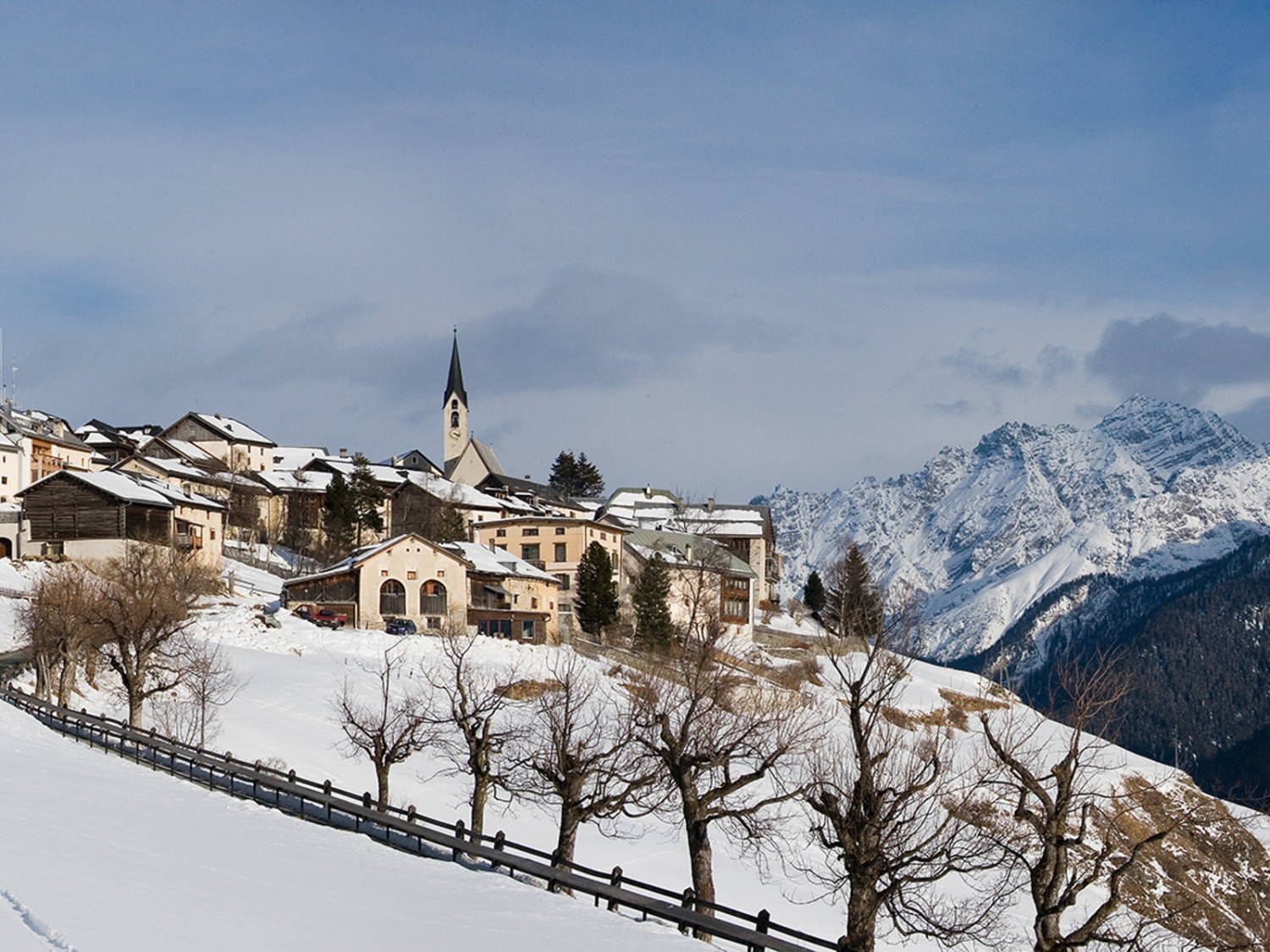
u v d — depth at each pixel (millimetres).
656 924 35125
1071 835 84938
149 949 23891
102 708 76688
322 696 85500
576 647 119625
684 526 197375
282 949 26125
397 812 46031
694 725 58719
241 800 48562
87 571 112688
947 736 51844
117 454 197125
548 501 196625
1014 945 58812
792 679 95875
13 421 166875
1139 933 40594
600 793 50156
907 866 39906
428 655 101500
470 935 30031
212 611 110062
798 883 66500
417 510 173250
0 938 22812
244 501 172750
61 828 34688
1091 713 42250
